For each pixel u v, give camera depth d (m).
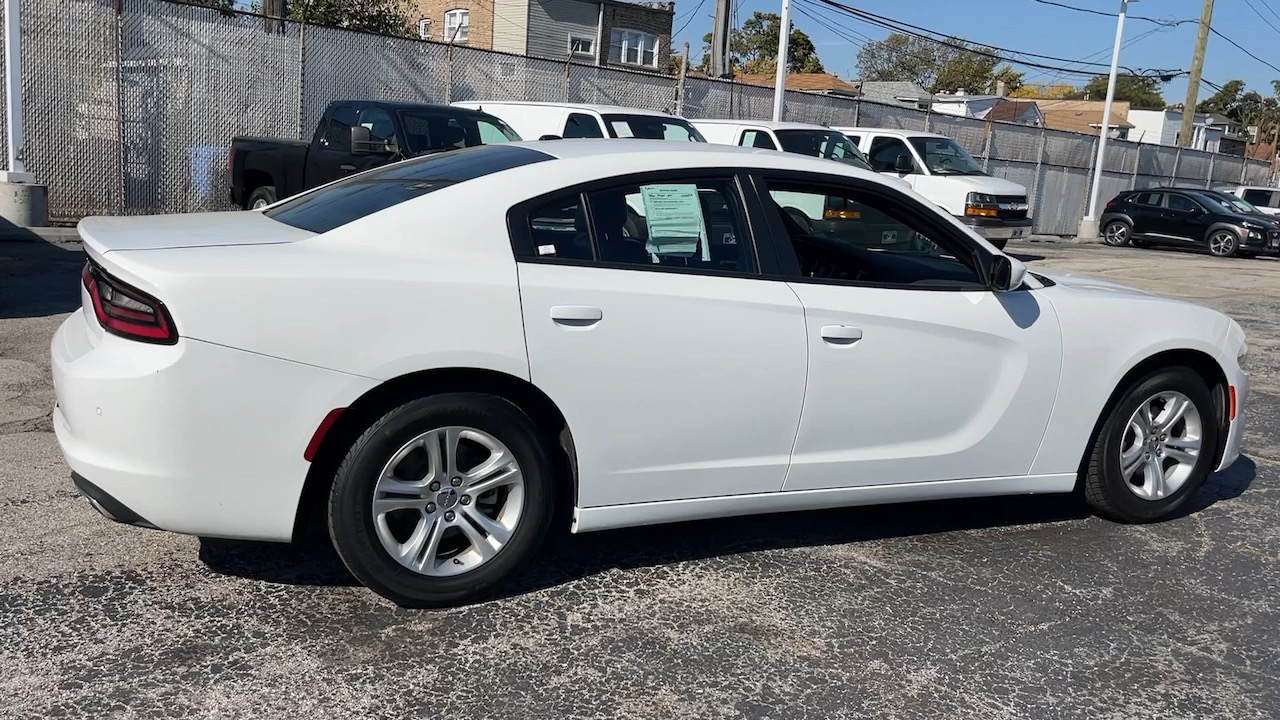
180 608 3.56
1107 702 3.31
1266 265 21.45
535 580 3.96
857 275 4.31
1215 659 3.64
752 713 3.12
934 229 4.39
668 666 3.37
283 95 14.59
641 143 4.17
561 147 4.05
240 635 3.40
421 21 35.47
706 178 3.97
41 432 5.36
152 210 13.73
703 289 3.79
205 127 14.00
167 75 13.58
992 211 15.53
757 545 4.45
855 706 3.19
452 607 3.67
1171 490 4.96
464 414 3.48
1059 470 4.63
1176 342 4.74
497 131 11.95
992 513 5.04
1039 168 26.19
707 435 3.86
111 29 13.00
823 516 4.86
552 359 3.54
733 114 19.61
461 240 3.52
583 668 3.32
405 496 3.49
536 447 3.62
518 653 3.39
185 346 3.13
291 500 3.34
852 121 21.45
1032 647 3.64
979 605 3.96
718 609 3.80
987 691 3.33
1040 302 4.50
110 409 3.19
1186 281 16.61
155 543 4.07
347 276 3.30
